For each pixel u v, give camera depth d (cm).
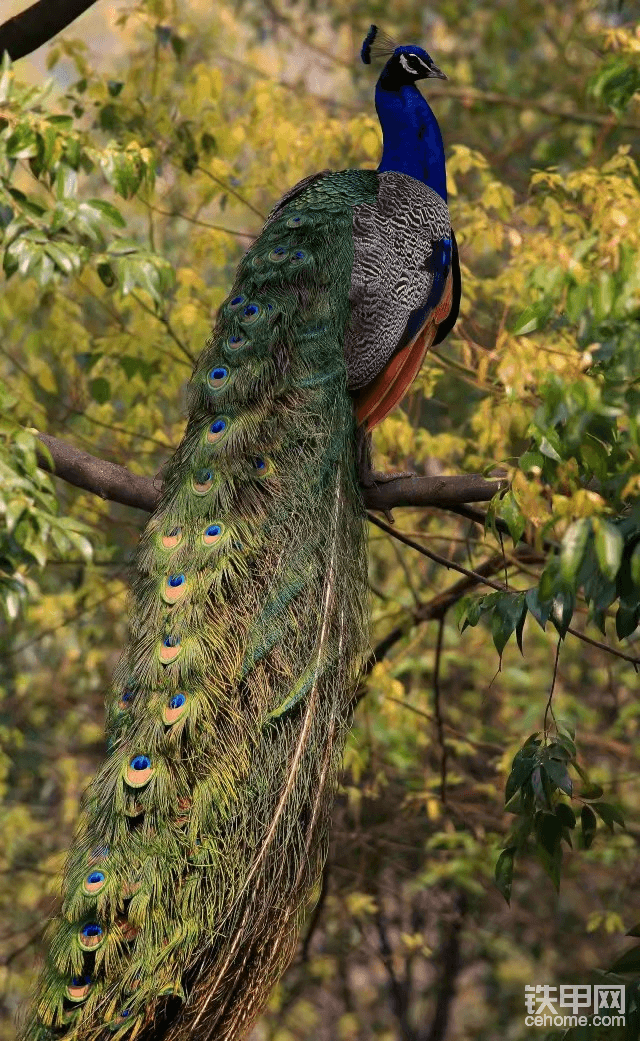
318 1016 1819
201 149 1258
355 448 850
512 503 727
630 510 688
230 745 708
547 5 1764
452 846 1448
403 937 1516
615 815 835
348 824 1630
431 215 948
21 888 1544
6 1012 1340
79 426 1320
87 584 1394
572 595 704
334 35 1925
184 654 726
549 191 1234
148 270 895
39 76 1523
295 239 900
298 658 739
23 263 852
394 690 1234
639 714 1544
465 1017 1942
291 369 832
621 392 657
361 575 789
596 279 660
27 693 1599
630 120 1555
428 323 928
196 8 1487
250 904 675
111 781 697
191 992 654
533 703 1478
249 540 765
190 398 839
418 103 1047
